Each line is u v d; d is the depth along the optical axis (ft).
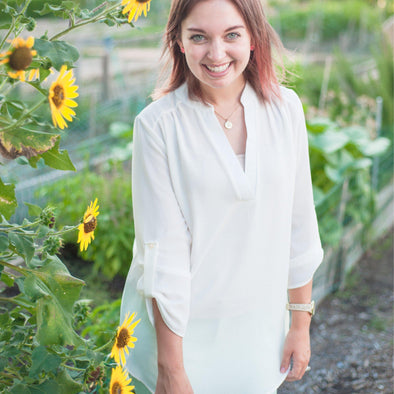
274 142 5.60
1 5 4.71
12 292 10.93
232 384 5.84
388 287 14.78
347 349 11.94
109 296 12.62
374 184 16.98
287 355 6.19
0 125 4.72
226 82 5.26
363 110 21.31
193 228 5.47
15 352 5.31
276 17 52.16
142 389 5.98
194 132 5.47
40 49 4.66
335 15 54.08
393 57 24.41
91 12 5.11
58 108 4.50
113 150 17.03
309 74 24.94
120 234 13.06
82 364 5.59
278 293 5.91
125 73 29.19
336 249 14.23
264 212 5.57
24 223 5.26
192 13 5.14
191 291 5.65
